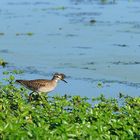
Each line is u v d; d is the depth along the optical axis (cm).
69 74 2395
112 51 2855
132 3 4500
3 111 1478
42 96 1783
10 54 2809
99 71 2452
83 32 3375
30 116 1377
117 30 3419
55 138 1159
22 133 1158
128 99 1828
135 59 2677
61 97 1825
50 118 1356
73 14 4038
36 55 2791
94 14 4022
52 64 2600
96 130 1262
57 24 3653
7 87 1827
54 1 4728
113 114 1470
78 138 1191
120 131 1278
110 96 2012
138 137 1249
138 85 2209
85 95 2033
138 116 1435
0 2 4628
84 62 2634
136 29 3438
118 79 2309
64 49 2922
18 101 1616
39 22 3725
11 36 3272
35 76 2350
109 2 4600
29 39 3191
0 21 3750
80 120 1382
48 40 3158
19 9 4266
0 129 1185
